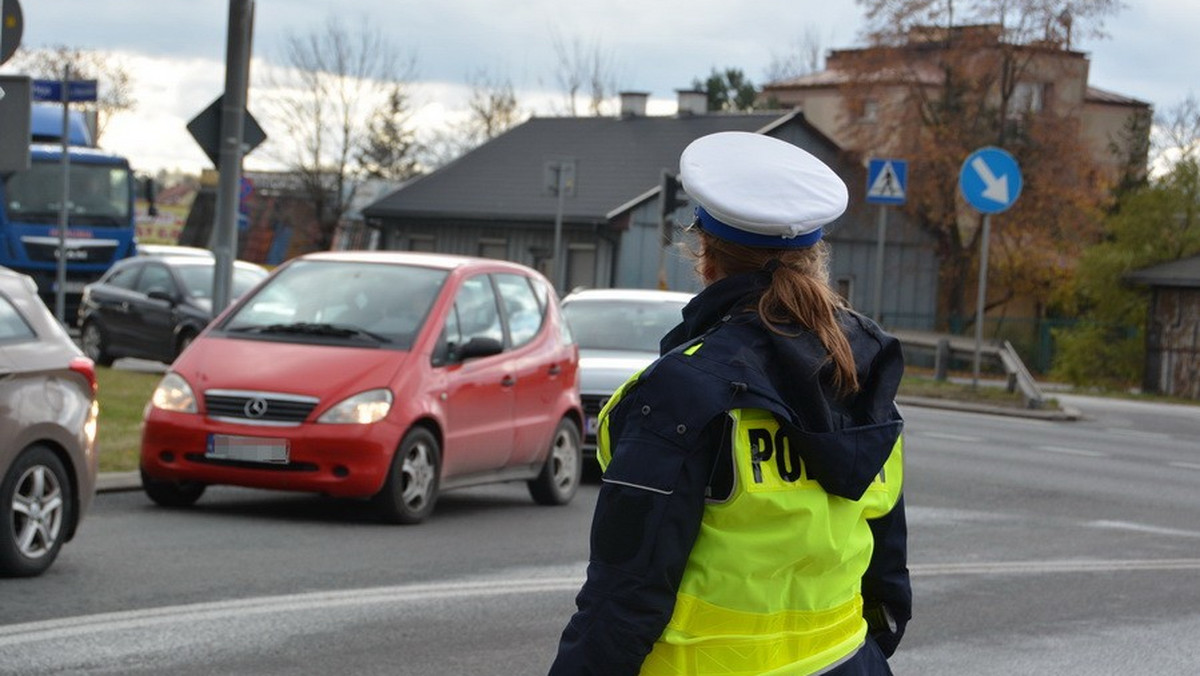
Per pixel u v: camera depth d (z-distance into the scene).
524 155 60.78
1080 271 45.22
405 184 61.41
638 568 3.09
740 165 3.34
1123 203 45.69
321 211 68.81
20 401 9.45
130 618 8.62
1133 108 78.75
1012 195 29.34
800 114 58.44
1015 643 9.16
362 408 12.20
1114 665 8.67
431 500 12.80
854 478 3.23
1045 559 12.41
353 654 8.06
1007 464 19.88
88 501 10.16
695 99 63.00
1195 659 8.89
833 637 3.36
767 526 3.17
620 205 55.12
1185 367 42.28
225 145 18.58
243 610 8.96
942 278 60.91
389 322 13.03
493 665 7.97
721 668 3.16
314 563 10.57
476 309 13.77
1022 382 30.62
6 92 14.45
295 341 12.84
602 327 18.00
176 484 12.77
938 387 32.38
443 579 10.23
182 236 75.88
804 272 3.36
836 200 3.33
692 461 3.10
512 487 16.28
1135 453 22.42
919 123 56.78
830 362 3.26
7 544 9.38
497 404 13.65
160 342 26.20
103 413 18.16
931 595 10.62
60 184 35.34
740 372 3.13
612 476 3.13
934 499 16.20
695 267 3.50
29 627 8.30
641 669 3.19
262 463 12.15
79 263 35.34
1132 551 13.09
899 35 56.19
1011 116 57.75
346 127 68.56
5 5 13.05
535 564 10.98
